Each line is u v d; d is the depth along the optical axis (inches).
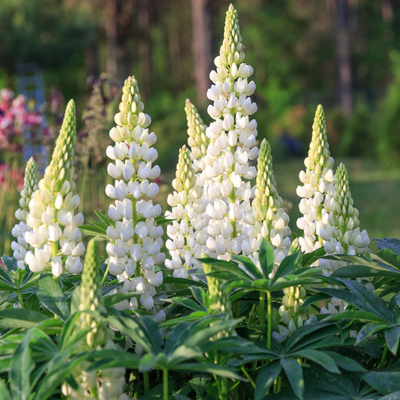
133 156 66.0
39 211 63.3
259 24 820.0
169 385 64.6
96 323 60.0
